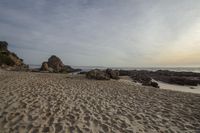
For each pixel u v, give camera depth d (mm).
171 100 8031
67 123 4395
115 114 5398
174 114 5797
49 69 29328
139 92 9859
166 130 4414
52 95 7340
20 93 7203
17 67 28688
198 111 6285
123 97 8109
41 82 11031
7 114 4684
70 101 6562
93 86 11109
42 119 4531
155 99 8070
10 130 3787
